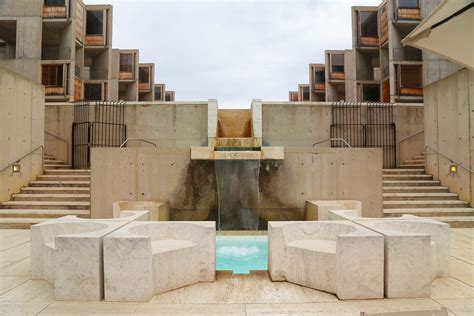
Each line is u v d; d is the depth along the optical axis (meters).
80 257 4.00
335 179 9.88
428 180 11.78
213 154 9.45
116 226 4.85
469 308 3.75
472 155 10.04
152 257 4.15
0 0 22.39
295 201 9.84
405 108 14.30
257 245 7.69
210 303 3.92
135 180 9.70
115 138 13.80
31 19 22.36
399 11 23.81
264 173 9.84
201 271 4.68
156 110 13.77
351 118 14.01
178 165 9.80
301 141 13.77
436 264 4.83
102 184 9.65
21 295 4.18
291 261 4.64
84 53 26.92
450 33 3.90
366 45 27.14
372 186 9.87
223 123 14.88
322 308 3.77
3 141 10.48
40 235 4.80
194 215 9.77
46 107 14.25
